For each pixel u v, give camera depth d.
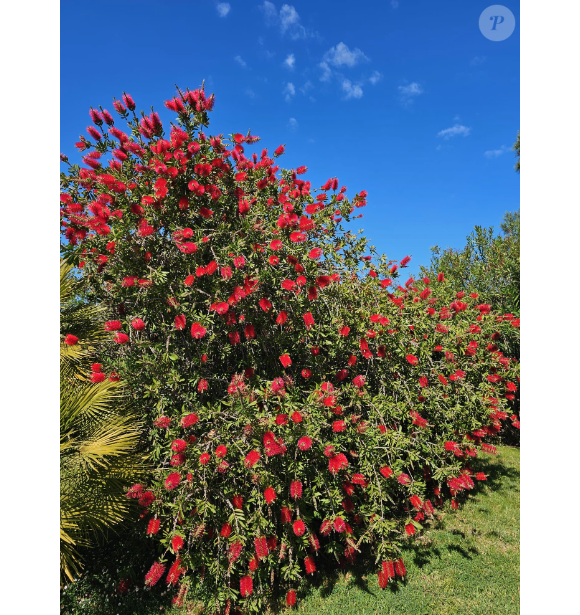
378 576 3.22
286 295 3.29
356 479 3.06
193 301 3.19
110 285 3.44
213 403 3.27
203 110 3.28
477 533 3.87
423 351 3.96
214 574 2.92
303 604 2.96
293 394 3.11
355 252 3.99
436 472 3.68
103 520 2.57
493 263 7.86
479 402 4.63
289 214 3.12
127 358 3.24
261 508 2.79
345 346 3.55
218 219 3.41
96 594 3.09
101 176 3.05
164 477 2.88
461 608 2.86
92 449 2.57
